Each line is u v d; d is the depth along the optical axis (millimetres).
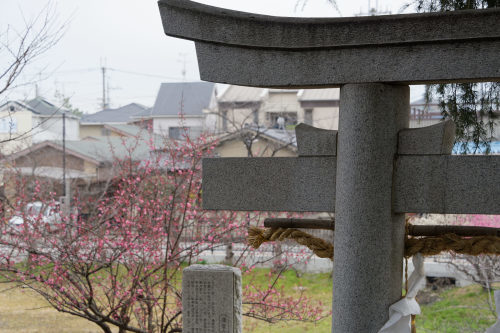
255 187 3213
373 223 2918
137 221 6996
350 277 2951
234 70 3074
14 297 11180
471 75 2695
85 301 6676
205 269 4086
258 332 9188
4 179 10797
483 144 4520
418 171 2934
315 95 22625
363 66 2887
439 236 3141
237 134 16016
